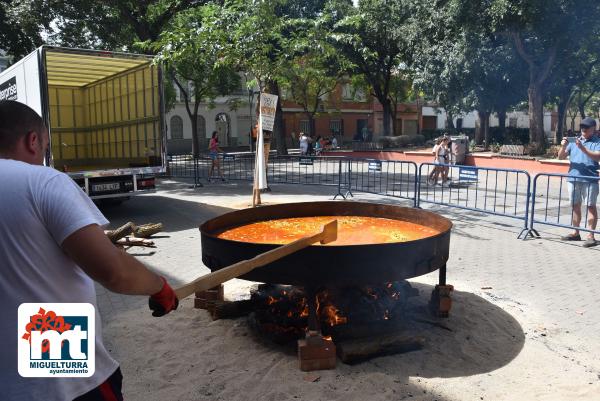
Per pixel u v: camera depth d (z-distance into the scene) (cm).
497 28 1872
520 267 646
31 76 976
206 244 400
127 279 175
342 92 4912
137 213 1096
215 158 1784
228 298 513
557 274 615
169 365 372
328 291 423
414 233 458
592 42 2077
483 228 893
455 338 411
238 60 1158
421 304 486
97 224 175
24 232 169
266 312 430
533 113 2114
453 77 2433
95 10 1930
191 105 4166
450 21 2033
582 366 373
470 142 3102
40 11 1830
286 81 1309
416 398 321
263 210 525
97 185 1019
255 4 1091
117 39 2094
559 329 445
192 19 1770
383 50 3153
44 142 200
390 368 362
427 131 4675
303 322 406
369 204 543
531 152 2081
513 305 502
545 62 2078
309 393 326
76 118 1459
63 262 180
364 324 401
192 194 1395
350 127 5044
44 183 174
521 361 377
